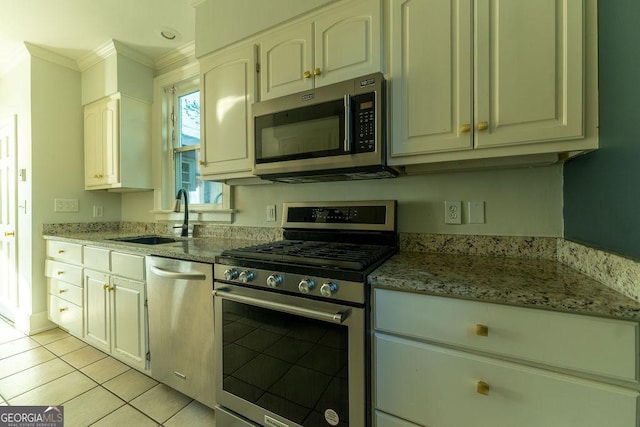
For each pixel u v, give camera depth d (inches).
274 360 45.4
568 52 35.9
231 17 64.6
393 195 60.1
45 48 94.0
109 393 63.3
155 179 101.1
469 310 32.8
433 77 43.8
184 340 57.9
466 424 33.0
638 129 26.4
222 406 51.5
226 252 51.5
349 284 38.3
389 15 47.6
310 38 54.6
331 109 50.0
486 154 41.1
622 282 29.2
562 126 36.2
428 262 46.7
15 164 99.7
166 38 88.2
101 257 75.7
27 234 95.2
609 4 32.3
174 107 101.0
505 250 50.4
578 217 40.8
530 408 30.2
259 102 58.0
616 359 27.0
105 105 97.2
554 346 29.1
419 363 35.3
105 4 73.7
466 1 41.4
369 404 38.6
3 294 107.3
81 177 105.1
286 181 66.9
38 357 78.4
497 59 39.5
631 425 26.6
